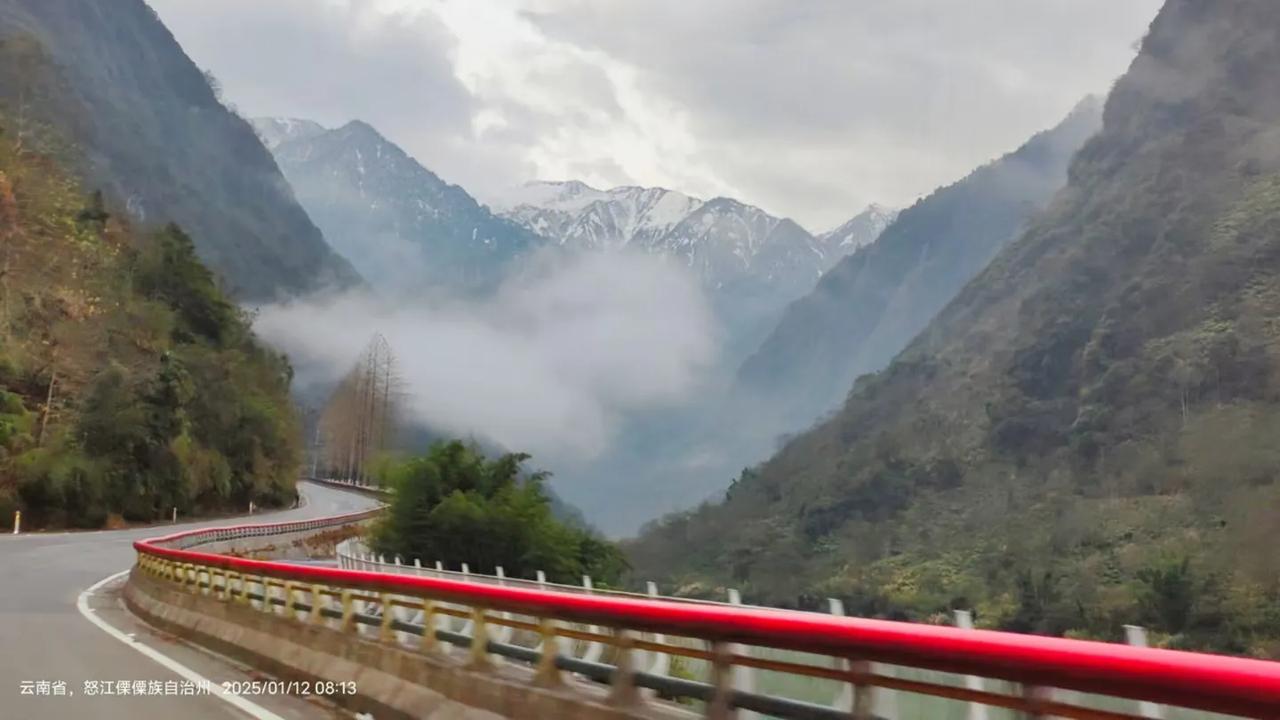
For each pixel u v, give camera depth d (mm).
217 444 84750
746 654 6293
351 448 136500
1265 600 28500
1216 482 52281
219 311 102188
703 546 86250
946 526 73125
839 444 115562
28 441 59219
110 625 18484
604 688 7477
